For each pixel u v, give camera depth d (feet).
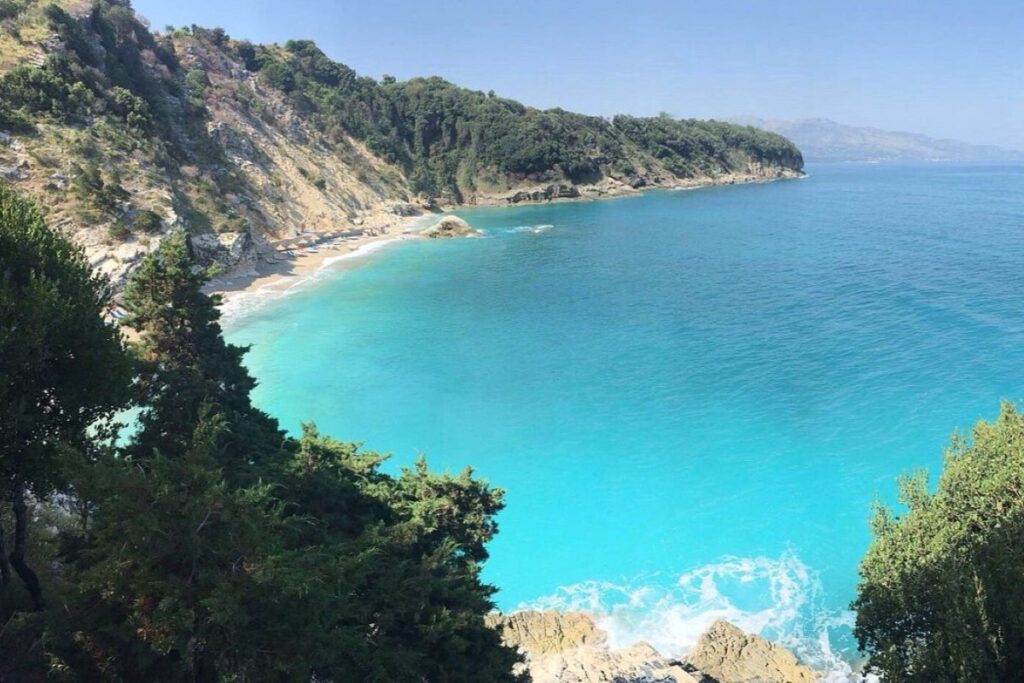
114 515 40.83
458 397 176.96
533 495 132.05
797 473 136.77
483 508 85.15
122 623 41.60
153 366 76.59
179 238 87.71
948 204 591.78
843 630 98.99
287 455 83.35
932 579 64.64
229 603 38.88
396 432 157.28
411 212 583.17
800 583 108.27
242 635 42.24
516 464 142.82
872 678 90.17
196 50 508.53
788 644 97.14
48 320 51.96
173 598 38.93
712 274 322.34
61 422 55.01
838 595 105.70
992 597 55.42
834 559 113.19
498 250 407.03
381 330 236.02
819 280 295.89
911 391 170.30
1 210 55.47
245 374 91.76
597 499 130.41
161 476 43.21
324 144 572.51
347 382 186.91
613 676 87.15
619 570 112.68
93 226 242.37
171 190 295.07
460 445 151.02
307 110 586.45
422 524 73.51
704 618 102.32
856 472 136.26
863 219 499.92
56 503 76.74
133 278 85.76
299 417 164.45
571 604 105.81
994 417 153.79
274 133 506.07
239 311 258.37
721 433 153.89
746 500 128.88
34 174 250.78
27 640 47.73
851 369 187.01
